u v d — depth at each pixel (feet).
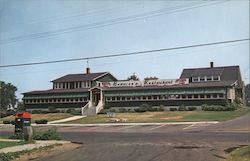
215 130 108.27
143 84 214.48
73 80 241.96
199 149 60.23
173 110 195.62
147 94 205.05
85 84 238.68
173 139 79.97
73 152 60.23
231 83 197.16
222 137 82.79
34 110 227.20
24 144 72.84
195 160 48.85
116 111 205.46
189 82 216.95
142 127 129.90
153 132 106.52
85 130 125.90
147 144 69.21
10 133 119.34
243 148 59.52
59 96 225.97
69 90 230.68
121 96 211.00
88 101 217.97
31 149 64.64
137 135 94.79
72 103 222.89
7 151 61.31
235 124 126.41
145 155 53.93
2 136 101.96
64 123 165.48
